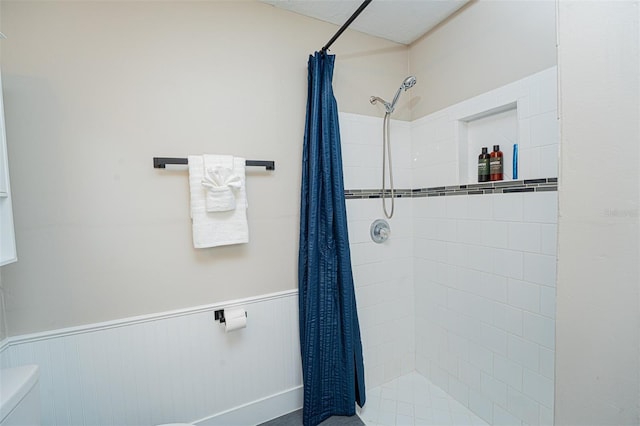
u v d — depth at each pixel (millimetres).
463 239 1665
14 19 1122
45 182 1182
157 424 1384
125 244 1310
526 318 1371
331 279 1598
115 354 1300
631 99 343
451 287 1753
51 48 1172
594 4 379
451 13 1665
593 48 380
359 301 1847
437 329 1862
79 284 1243
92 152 1243
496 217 1486
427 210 1896
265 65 1566
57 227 1203
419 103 1926
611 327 371
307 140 1601
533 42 1298
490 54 1477
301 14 1652
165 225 1375
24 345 1162
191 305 1440
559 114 420
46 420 1202
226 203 1369
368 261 1868
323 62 1588
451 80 1692
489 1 1469
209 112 1443
